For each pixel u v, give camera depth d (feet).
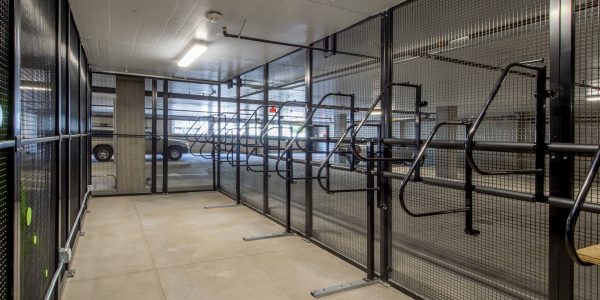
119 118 22.22
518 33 7.18
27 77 5.03
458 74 8.43
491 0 7.63
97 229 14.53
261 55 16.57
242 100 24.09
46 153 6.82
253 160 25.71
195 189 24.31
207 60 17.69
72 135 10.68
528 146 6.08
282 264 10.95
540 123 5.94
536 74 6.10
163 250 12.01
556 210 5.85
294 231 14.43
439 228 11.12
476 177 7.80
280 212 16.05
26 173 5.07
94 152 40.09
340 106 11.91
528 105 6.88
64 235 9.40
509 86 7.27
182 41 14.39
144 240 13.09
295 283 9.60
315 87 14.10
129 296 8.70
